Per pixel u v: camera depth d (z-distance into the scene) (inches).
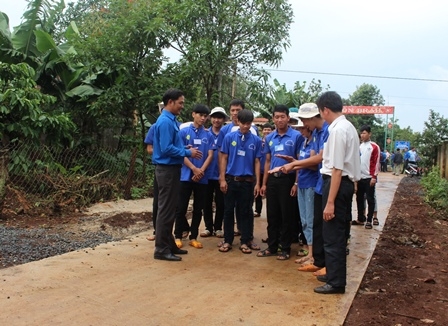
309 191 176.2
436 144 676.1
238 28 351.3
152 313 121.5
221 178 195.5
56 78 371.6
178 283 147.4
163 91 340.2
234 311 125.0
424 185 509.0
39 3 355.9
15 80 293.6
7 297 128.0
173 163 174.9
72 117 367.6
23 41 361.1
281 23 350.9
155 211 207.2
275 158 187.0
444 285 166.4
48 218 242.8
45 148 289.3
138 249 189.3
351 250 208.5
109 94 332.5
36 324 111.7
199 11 337.4
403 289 158.6
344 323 123.3
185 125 212.1
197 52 340.5
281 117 186.4
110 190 312.2
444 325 127.2
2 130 284.7
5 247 179.0
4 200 239.8
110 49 337.1
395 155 875.4
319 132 171.2
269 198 187.5
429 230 280.1
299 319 121.2
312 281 155.4
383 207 370.3
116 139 402.3
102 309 122.7
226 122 271.6
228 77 388.2
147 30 321.1
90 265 162.7
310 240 178.4
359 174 147.3
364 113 1204.5
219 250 195.5
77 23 569.0
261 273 163.3
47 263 162.6
